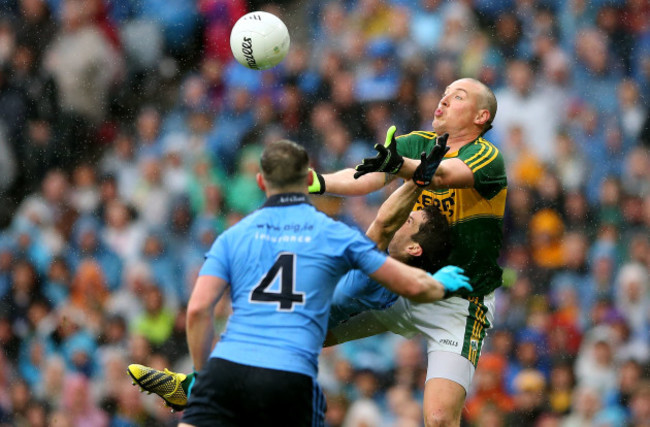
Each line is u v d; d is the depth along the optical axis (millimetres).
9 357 43125
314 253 16938
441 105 21672
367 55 48469
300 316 16719
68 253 46156
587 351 38594
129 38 52469
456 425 20734
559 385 38062
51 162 50719
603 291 41000
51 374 41562
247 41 22281
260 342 16578
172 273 44312
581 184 44344
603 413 37250
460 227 21031
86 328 42719
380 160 18344
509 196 43906
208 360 16906
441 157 18359
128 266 44750
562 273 41625
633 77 47562
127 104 51688
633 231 43062
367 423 36625
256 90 49344
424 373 37750
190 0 52312
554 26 48531
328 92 48156
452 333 21281
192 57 52094
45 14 52656
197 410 16672
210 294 16938
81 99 51719
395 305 21609
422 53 48000
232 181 47156
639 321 40156
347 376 37688
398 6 49562
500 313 40031
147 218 46156
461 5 49125
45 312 44156
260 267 16953
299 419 16594
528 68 47219
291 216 17266
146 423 40062
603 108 46469
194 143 48281
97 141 51031
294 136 47844
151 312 41938
